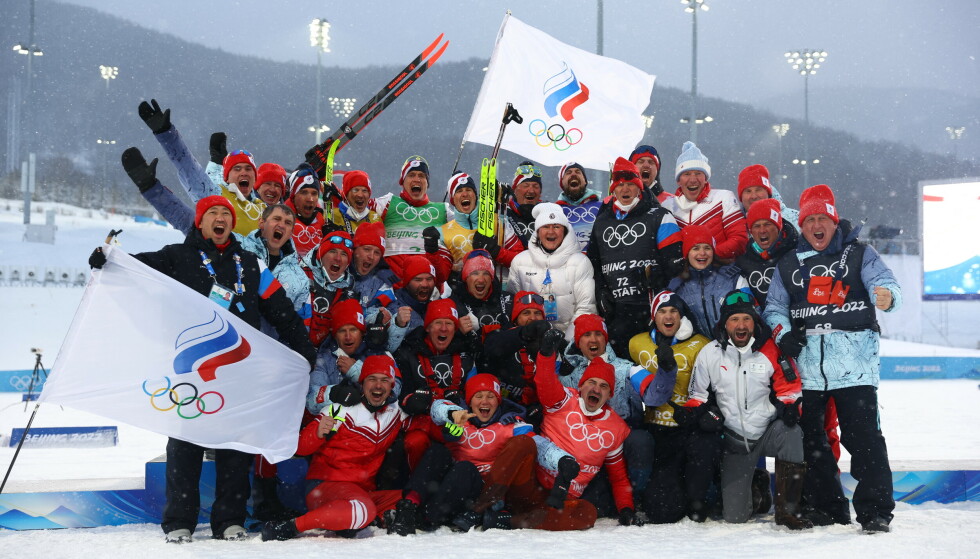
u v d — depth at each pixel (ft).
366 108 23.15
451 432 16.08
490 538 15.14
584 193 22.89
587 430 16.87
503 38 25.46
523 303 18.39
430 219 22.06
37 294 91.56
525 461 16.48
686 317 17.70
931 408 43.62
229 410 15.29
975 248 81.66
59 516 16.31
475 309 20.10
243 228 18.88
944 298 82.74
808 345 16.75
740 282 18.08
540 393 16.98
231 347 15.57
